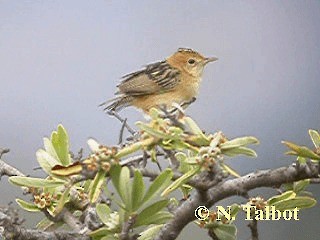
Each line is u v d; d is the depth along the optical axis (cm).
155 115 637
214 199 661
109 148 623
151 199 635
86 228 705
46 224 764
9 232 676
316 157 632
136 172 625
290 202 677
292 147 634
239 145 628
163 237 682
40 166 703
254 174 653
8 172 783
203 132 662
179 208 676
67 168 624
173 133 624
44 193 734
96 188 620
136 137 667
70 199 733
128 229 642
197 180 644
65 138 694
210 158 624
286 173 646
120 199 644
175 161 654
